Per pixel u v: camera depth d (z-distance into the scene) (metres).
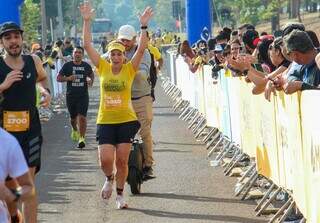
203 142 18.25
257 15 66.62
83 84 18.83
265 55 12.17
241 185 12.23
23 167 6.01
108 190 11.28
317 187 7.97
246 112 12.33
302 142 8.58
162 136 19.84
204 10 27.52
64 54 37.62
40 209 11.61
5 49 9.01
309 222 8.45
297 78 9.34
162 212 11.19
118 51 11.17
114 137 11.34
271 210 10.77
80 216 11.10
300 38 9.08
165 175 14.10
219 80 15.79
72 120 19.30
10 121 9.06
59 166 15.66
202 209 11.28
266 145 10.73
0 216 6.07
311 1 76.69
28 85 9.10
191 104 22.83
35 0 72.00
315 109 7.86
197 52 21.98
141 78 12.89
